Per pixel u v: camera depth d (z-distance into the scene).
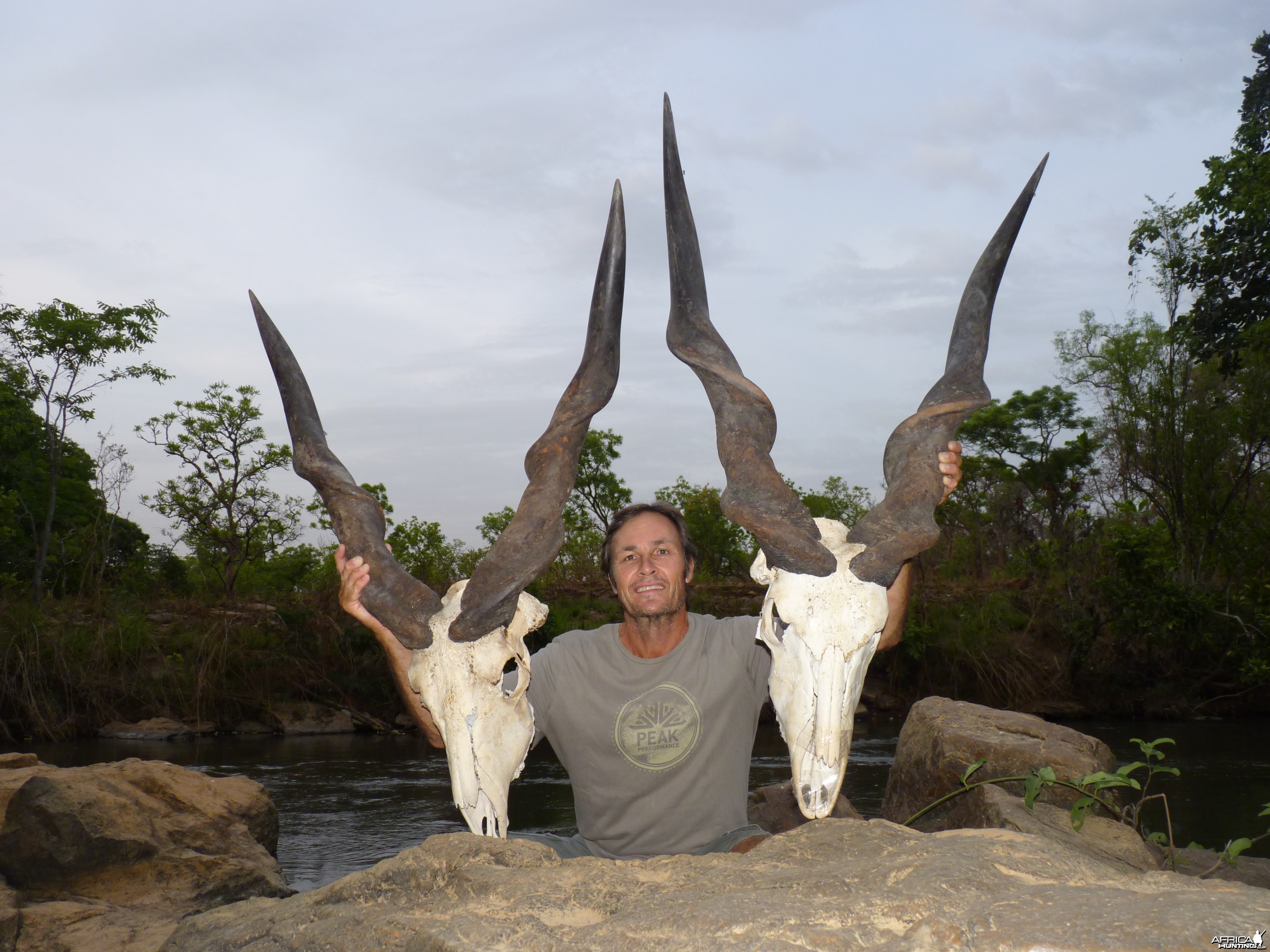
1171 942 1.72
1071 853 2.51
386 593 3.28
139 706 17.77
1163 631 21.58
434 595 3.30
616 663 3.79
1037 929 1.83
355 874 2.77
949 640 22.00
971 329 3.41
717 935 1.99
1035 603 23.58
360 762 13.70
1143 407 26.66
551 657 3.82
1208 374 26.36
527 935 2.15
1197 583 22.73
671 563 3.80
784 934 1.95
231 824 6.31
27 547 27.45
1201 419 25.42
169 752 14.88
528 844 2.77
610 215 3.37
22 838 5.36
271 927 2.65
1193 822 8.84
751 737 3.85
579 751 3.75
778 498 3.14
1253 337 20.66
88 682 17.19
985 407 3.28
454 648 3.21
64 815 5.39
